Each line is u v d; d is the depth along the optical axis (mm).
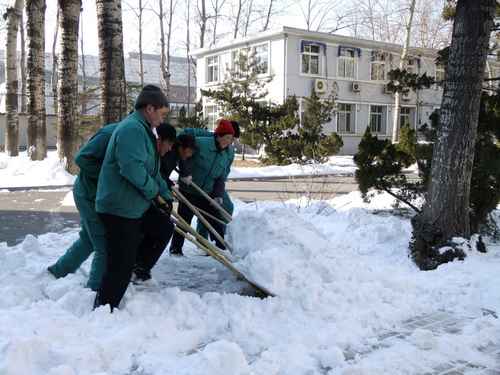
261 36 26328
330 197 11898
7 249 5828
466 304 4414
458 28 5629
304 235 4859
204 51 30156
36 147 17953
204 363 3068
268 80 22547
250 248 4703
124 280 3836
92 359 3098
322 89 26562
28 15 17547
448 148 5699
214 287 4828
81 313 3838
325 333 3672
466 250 5590
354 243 6738
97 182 4258
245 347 3504
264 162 20016
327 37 26484
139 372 3105
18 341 2986
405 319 4129
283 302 4078
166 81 33281
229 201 6164
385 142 7855
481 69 5629
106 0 10289
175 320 3783
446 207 5691
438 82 7688
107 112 10414
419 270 5609
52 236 6906
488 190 6438
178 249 5914
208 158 5691
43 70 18047
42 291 4363
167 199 4199
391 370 3197
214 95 20359
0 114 31672
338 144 18969
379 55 28531
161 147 4465
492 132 6656
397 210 9195
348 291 4297
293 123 19266
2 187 13352
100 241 4266
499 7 6941
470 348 3568
